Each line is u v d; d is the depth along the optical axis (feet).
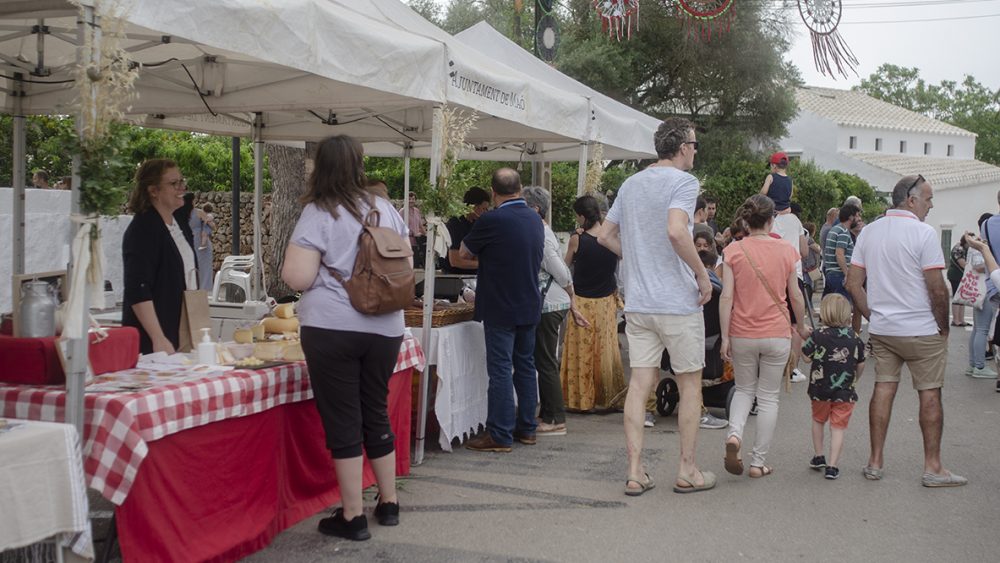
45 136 48.55
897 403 28.58
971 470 20.48
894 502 17.87
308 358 14.43
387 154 39.81
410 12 22.16
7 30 17.07
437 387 20.77
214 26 12.75
